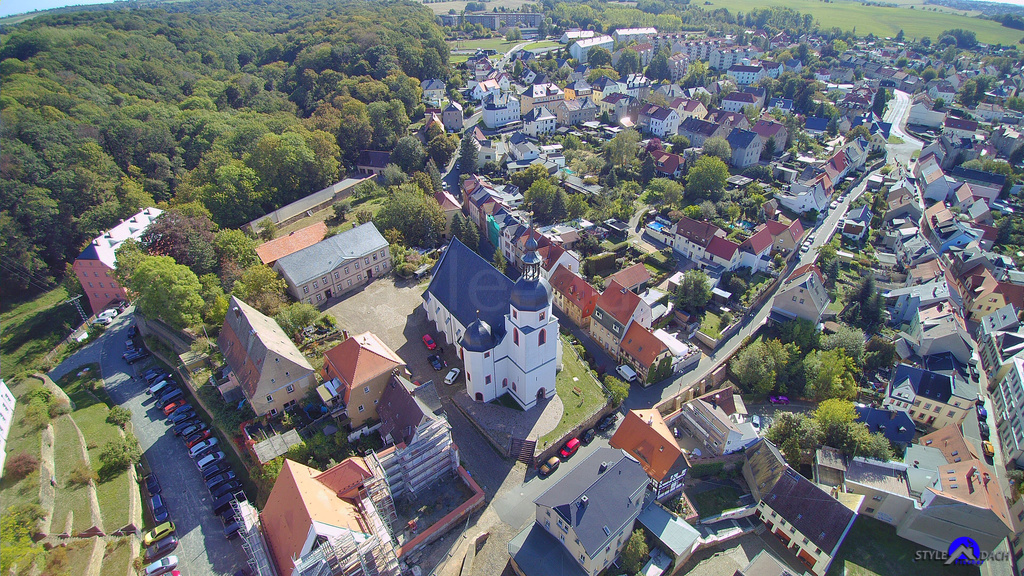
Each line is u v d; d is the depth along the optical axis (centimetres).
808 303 9450
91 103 15500
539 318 6744
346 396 6619
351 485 5400
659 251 11931
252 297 8825
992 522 5919
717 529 6412
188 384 7894
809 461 7212
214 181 12538
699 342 9494
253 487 6538
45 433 7031
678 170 16075
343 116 16412
